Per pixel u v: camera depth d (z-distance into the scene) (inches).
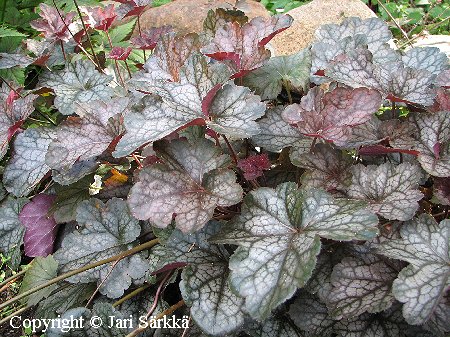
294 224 12.7
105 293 15.1
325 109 13.4
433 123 14.7
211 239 12.9
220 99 13.6
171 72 15.4
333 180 14.0
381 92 14.8
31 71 27.5
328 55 18.2
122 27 27.6
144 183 13.1
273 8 40.0
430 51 18.1
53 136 18.2
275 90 17.7
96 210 16.4
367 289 12.7
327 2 28.0
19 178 17.4
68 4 29.0
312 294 13.9
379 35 18.8
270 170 16.7
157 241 15.5
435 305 11.1
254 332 13.9
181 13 29.2
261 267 11.9
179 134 15.4
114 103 15.6
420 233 12.7
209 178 13.4
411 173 13.4
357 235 11.4
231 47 15.9
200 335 14.2
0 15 29.0
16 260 19.1
